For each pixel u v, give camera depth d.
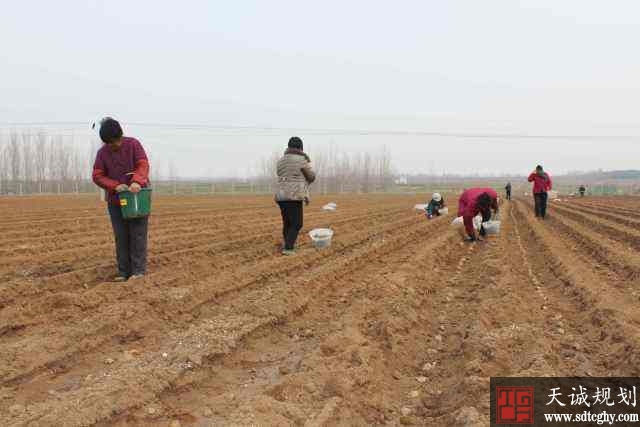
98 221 17.62
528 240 14.36
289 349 5.35
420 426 3.89
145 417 3.76
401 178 120.94
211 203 32.47
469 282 8.63
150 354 4.85
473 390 4.18
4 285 6.86
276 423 3.61
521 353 4.97
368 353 4.90
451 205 37.41
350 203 38.12
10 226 15.69
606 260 10.12
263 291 6.98
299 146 10.21
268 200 38.47
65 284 7.28
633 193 81.19
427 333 6.03
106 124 6.93
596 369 4.79
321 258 10.20
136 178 7.04
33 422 3.49
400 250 11.64
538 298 7.32
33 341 4.95
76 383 4.30
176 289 6.80
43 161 66.75
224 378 4.59
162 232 14.36
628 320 5.66
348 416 3.89
